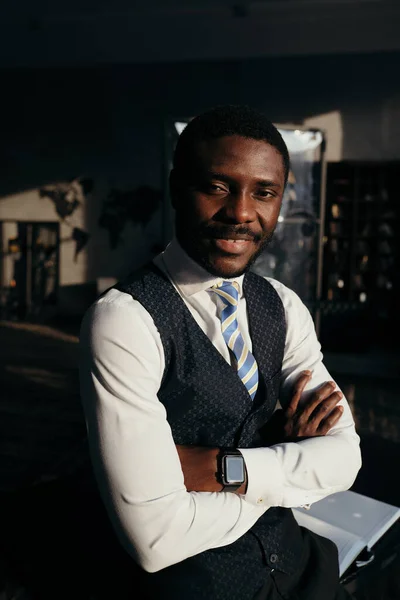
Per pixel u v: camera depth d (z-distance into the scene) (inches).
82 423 143.9
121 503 38.8
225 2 250.2
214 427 44.6
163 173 206.5
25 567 44.9
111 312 40.8
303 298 249.1
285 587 44.0
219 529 40.5
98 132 321.4
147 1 250.1
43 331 296.8
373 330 279.9
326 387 52.1
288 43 282.5
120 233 326.0
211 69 300.7
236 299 44.7
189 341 43.1
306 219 241.0
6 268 348.2
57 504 55.1
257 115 39.7
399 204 292.7
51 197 330.6
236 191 39.1
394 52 273.9
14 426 140.3
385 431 126.6
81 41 299.3
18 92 326.3
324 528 54.7
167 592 41.4
